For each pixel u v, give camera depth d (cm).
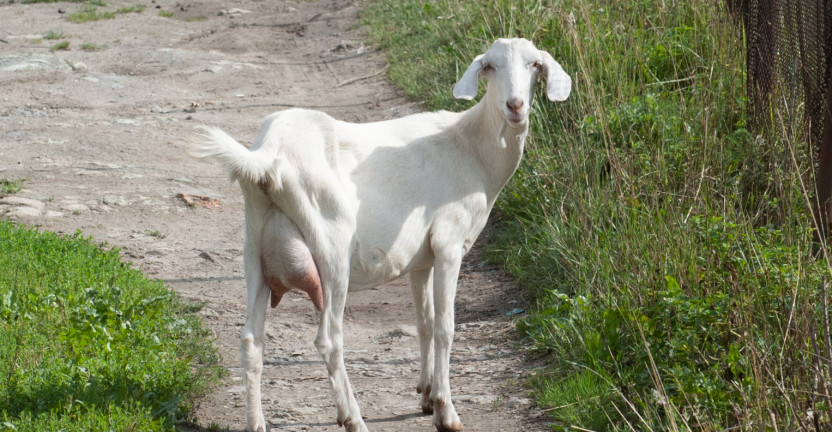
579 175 873
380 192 548
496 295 848
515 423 597
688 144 834
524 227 915
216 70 1867
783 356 549
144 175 1221
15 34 2236
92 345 640
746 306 589
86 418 522
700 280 659
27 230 941
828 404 480
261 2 2666
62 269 790
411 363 721
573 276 770
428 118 600
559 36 1274
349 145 550
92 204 1096
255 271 532
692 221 705
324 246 519
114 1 2719
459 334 772
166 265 940
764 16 870
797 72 791
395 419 618
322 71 1845
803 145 776
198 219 1093
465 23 1666
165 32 2286
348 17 2284
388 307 858
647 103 984
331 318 530
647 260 693
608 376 613
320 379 693
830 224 685
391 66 1755
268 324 803
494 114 571
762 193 815
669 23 1220
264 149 509
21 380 573
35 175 1189
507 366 697
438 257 571
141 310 705
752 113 913
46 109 1554
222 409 620
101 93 1688
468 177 583
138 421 521
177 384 609
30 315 689
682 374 563
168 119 1511
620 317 639
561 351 668
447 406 582
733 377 581
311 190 514
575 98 1050
